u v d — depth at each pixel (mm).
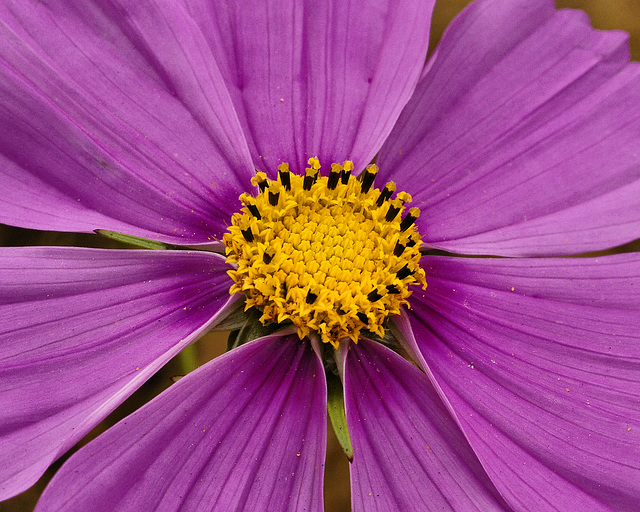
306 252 130
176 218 131
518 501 125
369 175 133
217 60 135
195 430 124
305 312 128
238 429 125
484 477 126
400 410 129
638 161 134
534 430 128
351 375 129
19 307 124
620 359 130
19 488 118
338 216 131
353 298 129
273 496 124
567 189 135
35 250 125
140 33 130
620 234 133
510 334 132
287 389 128
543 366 131
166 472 123
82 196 129
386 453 127
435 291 134
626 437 128
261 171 135
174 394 122
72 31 129
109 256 127
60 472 118
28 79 127
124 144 130
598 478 127
